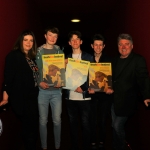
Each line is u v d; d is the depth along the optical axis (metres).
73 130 2.98
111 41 5.97
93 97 3.08
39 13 5.84
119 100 2.61
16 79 2.38
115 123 2.70
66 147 3.43
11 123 2.97
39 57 2.72
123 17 4.06
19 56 2.38
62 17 6.45
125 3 3.86
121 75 2.61
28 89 2.45
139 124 2.92
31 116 2.55
